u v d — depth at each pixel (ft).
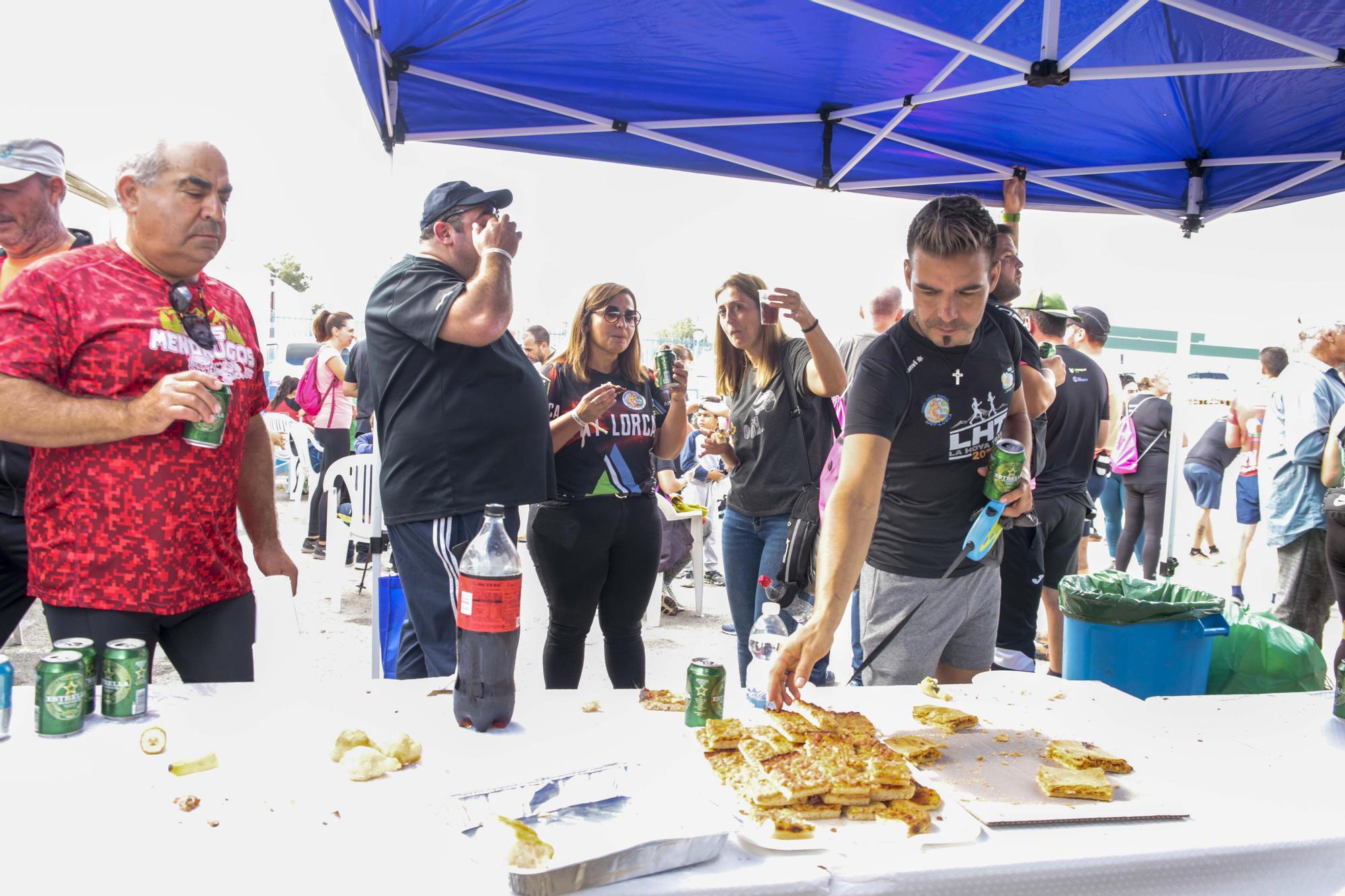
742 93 13.64
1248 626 9.55
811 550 10.65
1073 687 6.94
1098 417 14.40
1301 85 12.92
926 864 4.14
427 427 8.73
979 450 7.71
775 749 5.08
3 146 8.66
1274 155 15.07
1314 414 14.66
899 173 16.07
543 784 4.45
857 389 7.10
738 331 11.47
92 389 6.77
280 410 35.81
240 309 7.91
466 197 9.05
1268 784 5.26
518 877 3.65
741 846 4.24
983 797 4.86
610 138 14.67
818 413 11.48
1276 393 15.52
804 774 4.71
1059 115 14.25
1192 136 15.03
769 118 14.15
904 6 11.17
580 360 11.54
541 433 9.47
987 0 11.07
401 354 8.78
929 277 6.72
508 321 8.50
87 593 6.76
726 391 12.27
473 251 9.14
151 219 6.88
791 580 10.66
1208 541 26.86
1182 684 8.55
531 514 11.32
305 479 32.50
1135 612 8.43
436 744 5.23
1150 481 21.52
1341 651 6.55
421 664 9.25
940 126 14.75
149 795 4.42
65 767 4.68
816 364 10.99
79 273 6.79
